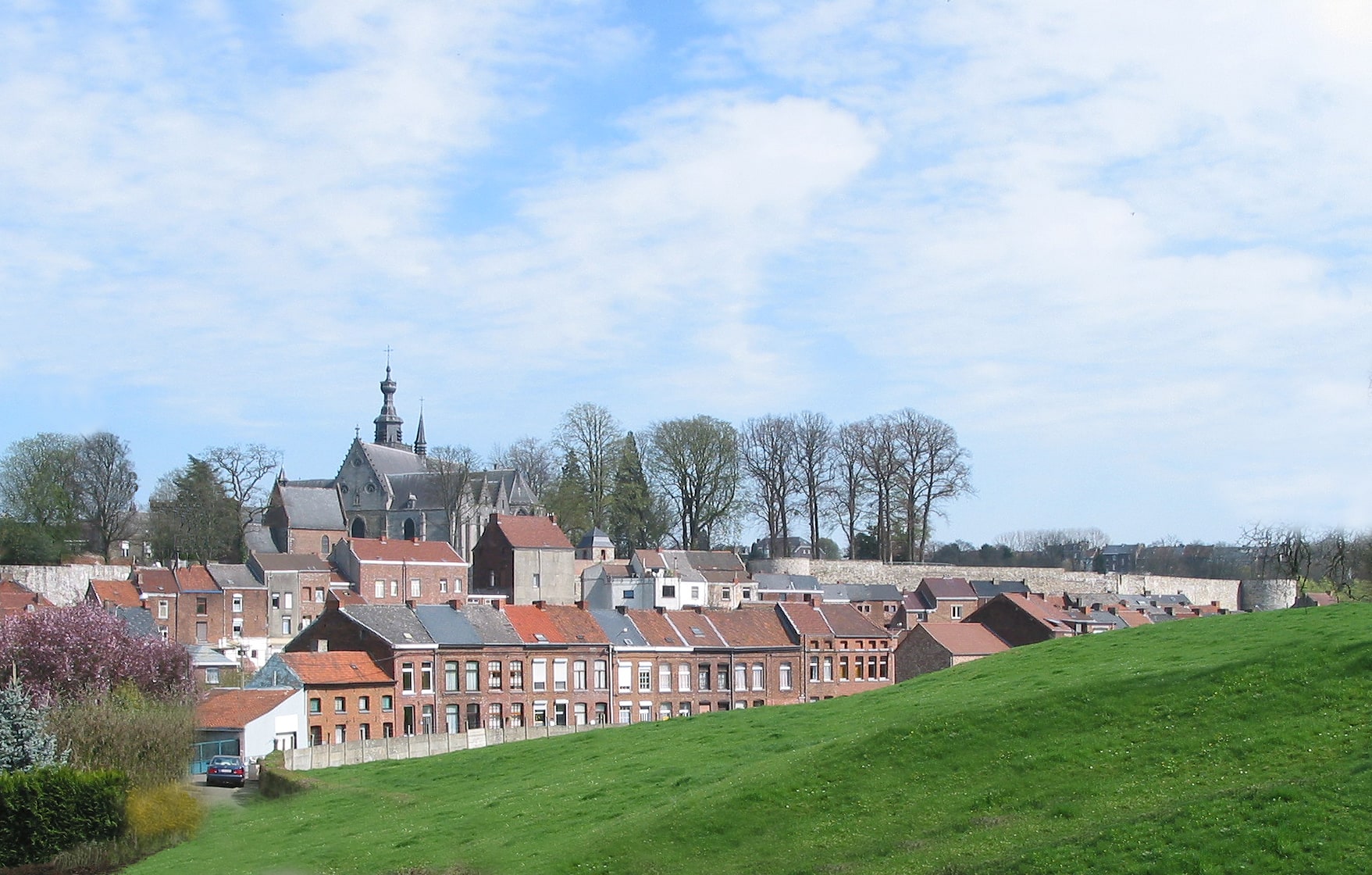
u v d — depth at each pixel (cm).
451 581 15838
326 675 9150
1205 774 4231
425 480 18675
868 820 4378
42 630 8469
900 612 16950
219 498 16500
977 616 13388
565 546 16012
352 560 15188
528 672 10400
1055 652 6856
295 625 14525
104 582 13488
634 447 18400
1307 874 3456
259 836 5556
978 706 5162
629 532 18175
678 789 5116
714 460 17750
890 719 5553
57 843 5316
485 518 18488
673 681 11362
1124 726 4759
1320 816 3691
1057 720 4881
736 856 4275
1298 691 4722
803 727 6134
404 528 18538
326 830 5478
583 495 18262
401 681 9562
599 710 10788
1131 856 3688
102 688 7750
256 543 16950
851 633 12812
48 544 15375
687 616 11988
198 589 13838
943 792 4494
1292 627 6166
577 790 5444
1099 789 4288
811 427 18462
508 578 15650
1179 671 5147
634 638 11225
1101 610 16512
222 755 7938
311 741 8919
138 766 5922
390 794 6066
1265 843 3612
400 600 15388
